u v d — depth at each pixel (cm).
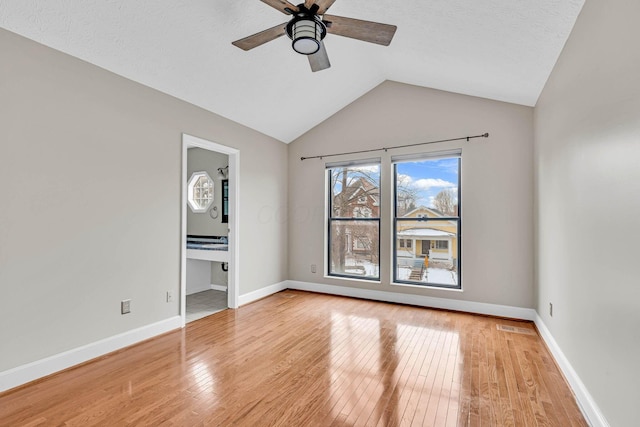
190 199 533
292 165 493
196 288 480
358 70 378
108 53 246
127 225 275
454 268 389
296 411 184
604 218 163
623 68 142
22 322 211
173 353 261
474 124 370
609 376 156
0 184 202
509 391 205
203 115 351
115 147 267
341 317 354
